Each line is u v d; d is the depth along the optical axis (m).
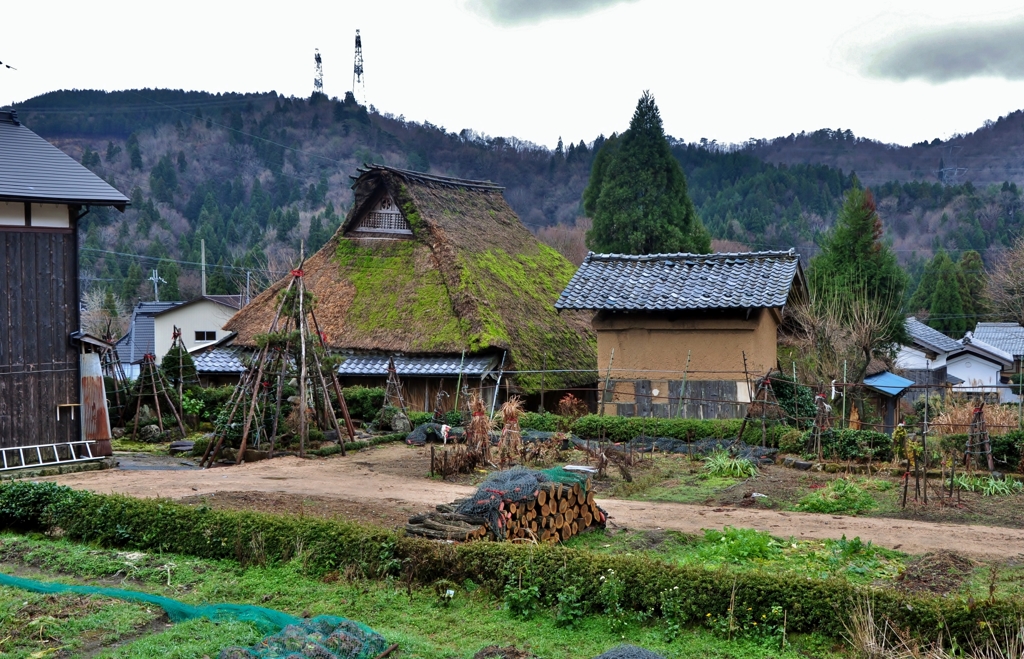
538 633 8.22
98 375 18.38
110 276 66.06
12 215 17.48
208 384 29.33
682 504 14.41
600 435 20.73
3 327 17.31
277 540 10.18
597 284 23.75
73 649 7.72
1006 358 43.09
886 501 14.39
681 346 22.80
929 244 78.50
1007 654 7.06
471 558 9.28
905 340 33.88
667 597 8.34
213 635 7.96
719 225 70.88
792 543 11.45
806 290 25.91
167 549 10.63
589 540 11.69
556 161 92.38
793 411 21.53
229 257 67.81
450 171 93.75
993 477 15.64
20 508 11.75
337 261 30.92
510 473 11.33
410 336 26.81
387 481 16.03
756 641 7.88
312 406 21.42
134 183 81.31
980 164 104.75
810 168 90.38
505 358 25.81
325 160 91.50
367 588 9.30
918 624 7.52
